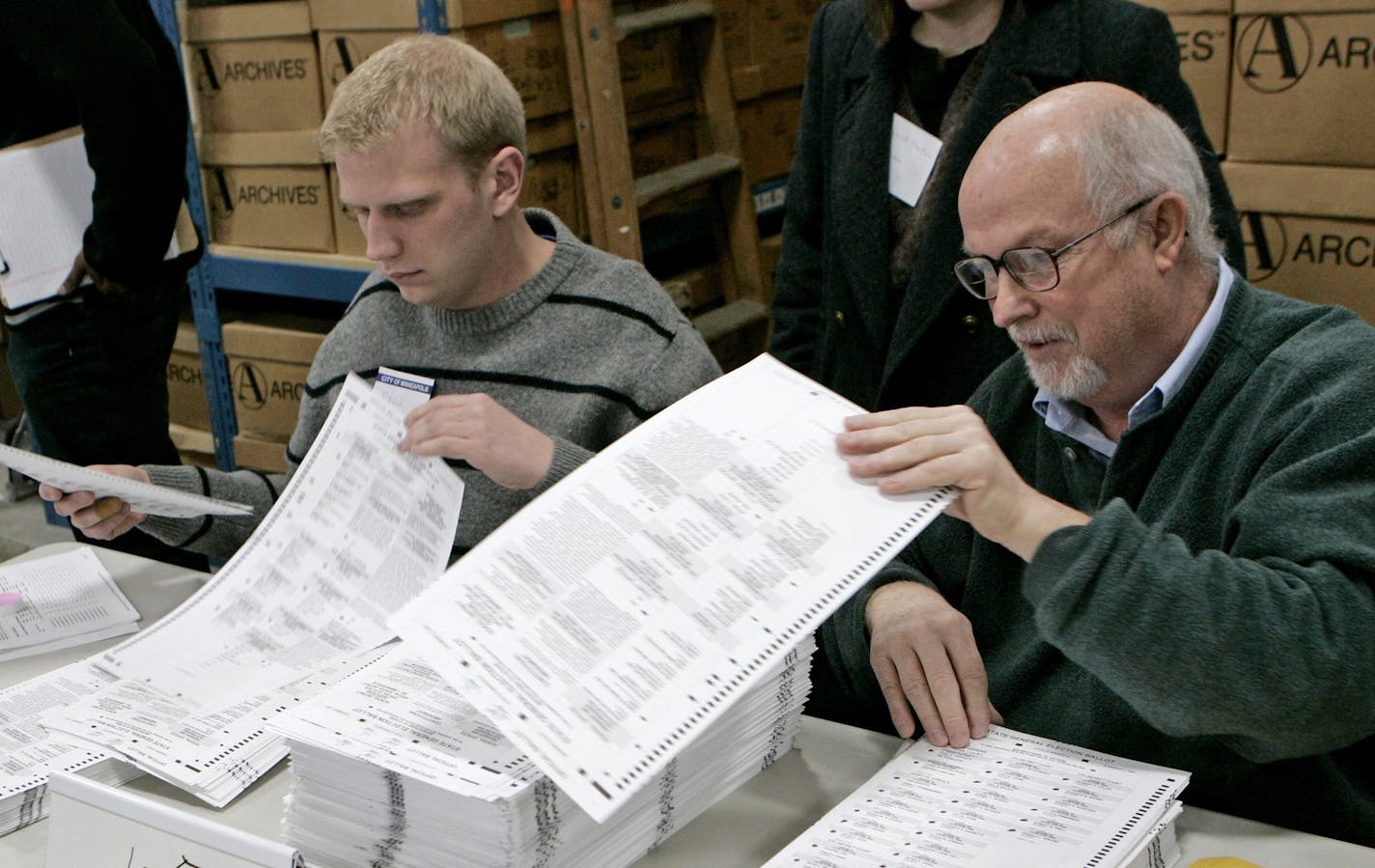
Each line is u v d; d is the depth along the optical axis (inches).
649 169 109.3
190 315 123.4
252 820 41.3
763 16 117.5
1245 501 39.2
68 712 46.6
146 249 88.2
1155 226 41.3
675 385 58.5
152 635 51.8
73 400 92.0
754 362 43.5
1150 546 36.0
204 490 60.5
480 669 33.7
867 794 39.5
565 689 33.4
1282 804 41.8
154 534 59.6
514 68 92.2
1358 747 42.9
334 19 95.3
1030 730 46.8
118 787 43.7
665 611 35.4
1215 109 77.7
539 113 94.3
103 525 57.7
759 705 41.6
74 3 80.5
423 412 50.9
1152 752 43.3
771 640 34.6
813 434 40.4
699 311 114.1
